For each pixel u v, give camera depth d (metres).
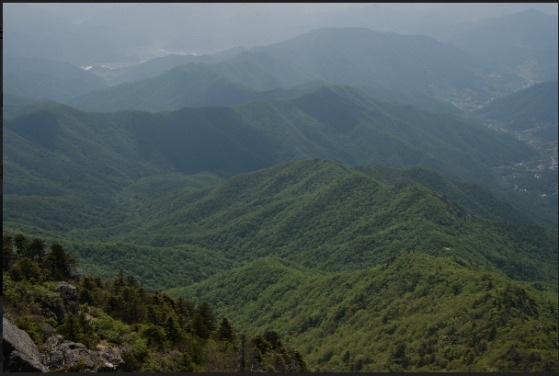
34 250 79.44
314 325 156.50
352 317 145.75
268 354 78.69
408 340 116.56
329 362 120.62
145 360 56.56
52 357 44.91
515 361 92.38
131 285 94.31
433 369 99.44
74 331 52.28
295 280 199.00
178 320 82.62
